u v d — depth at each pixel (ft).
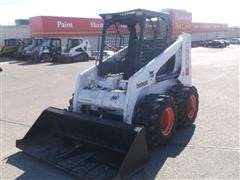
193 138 20.44
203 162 16.83
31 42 96.37
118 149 16.79
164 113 18.97
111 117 19.04
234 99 31.86
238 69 58.23
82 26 106.52
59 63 79.71
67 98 34.55
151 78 19.84
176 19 102.17
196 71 56.70
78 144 18.62
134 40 19.58
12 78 52.70
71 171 15.81
